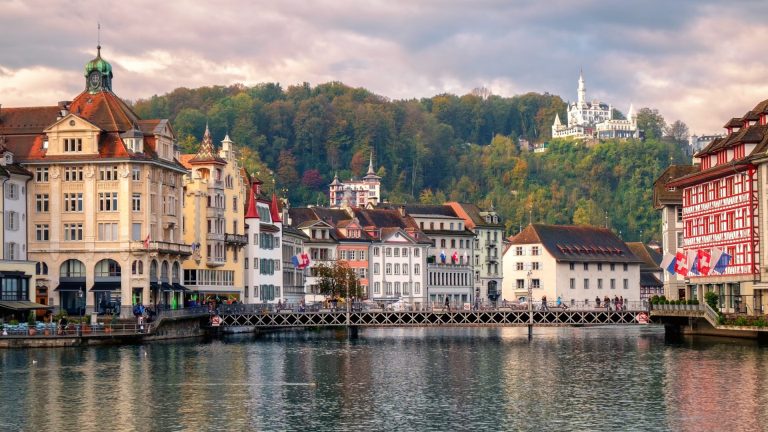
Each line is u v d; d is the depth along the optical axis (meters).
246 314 173.25
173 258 183.25
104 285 174.12
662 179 190.25
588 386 108.56
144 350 142.50
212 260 195.88
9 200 169.25
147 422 90.75
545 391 105.75
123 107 183.00
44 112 181.75
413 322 171.25
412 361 132.62
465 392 105.56
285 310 177.38
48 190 175.25
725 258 159.00
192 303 180.12
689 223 173.62
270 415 93.69
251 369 122.94
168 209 182.75
